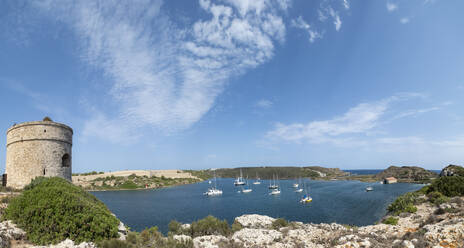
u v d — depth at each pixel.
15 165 31.22
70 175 34.75
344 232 23.91
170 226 34.50
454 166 59.84
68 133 34.66
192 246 19.78
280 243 21.80
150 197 117.62
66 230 17.97
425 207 35.81
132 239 19.78
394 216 35.75
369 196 98.44
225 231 30.56
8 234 16.77
